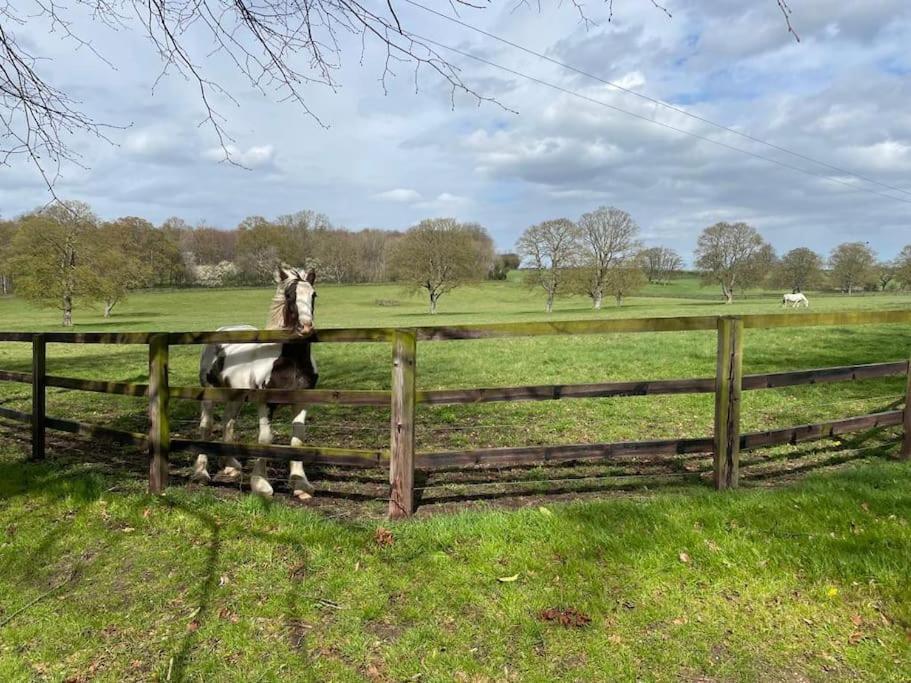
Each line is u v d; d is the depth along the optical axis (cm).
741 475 599
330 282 9406
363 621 348
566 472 631
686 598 360
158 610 364
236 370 580
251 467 669
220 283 8775
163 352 539
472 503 532
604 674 303
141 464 679
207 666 313
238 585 387
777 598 357
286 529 455
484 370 1455
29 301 4197
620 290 5700
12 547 447
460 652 321
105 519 490
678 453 524
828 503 459
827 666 306
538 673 304
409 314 5366
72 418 957
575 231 5706
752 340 1778
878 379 1112
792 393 1012
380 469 654
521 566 395
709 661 311
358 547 427
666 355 1596
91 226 3988
